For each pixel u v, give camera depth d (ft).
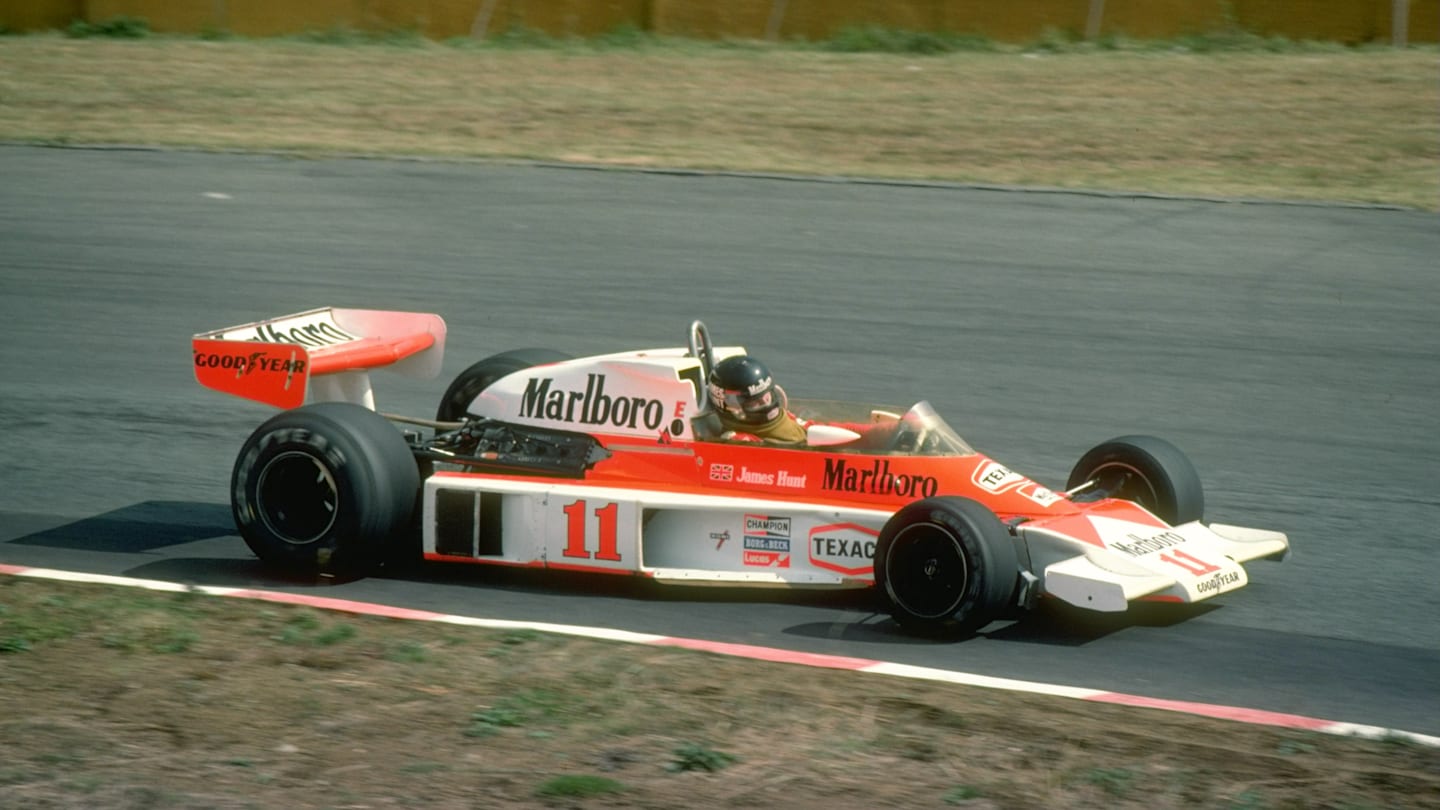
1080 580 65.57
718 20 286.66
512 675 62.28
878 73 242.58
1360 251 149.69
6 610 69.41
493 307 134.21
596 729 56.70
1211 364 119.24
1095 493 76.54
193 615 69.15
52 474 93.97
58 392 111.65
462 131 208.85
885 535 68.33
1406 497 91.40
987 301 135.85
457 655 64.49
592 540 73.56
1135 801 50.98
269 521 75.25
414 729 56.70
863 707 59.06
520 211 166.71
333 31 291.58
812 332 127.34
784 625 70.03
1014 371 117.50
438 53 269.64
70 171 183.11
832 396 111.65
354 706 58.85
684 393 76.18
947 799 50.85
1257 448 100.99
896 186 176.76
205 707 58.54
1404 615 72.28
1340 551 81.76
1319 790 52.01
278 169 185.06
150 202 169.27
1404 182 176.45
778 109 219.20
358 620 68.90
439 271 145.07
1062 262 147.43
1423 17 257.34
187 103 225.56
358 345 84.79
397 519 74.59
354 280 142.31
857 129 206.90
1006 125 207.21
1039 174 183.21
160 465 96.17
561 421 78.74
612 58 262.26
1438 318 130.62
